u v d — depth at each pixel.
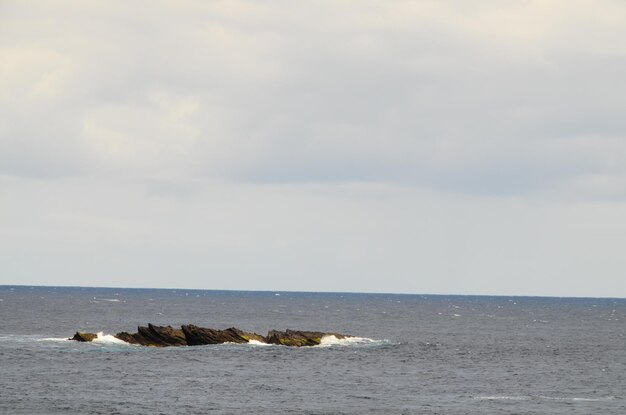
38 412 179.62
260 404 194.88
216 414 181.62
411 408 193.88
